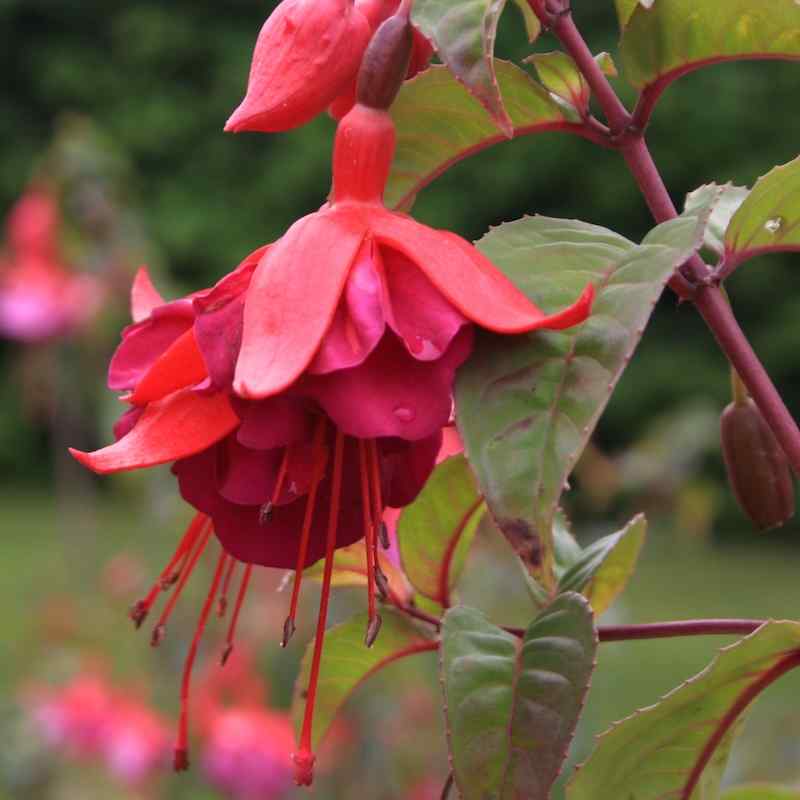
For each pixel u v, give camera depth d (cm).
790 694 167
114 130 417
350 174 42
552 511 39
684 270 44
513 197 388
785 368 362
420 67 45
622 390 361
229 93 416
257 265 40
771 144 375
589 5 373
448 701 42
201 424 41
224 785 110
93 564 202
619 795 45
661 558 312
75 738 120
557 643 42
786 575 301
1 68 432
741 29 44
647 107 45
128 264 154
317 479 41
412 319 40
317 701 49
